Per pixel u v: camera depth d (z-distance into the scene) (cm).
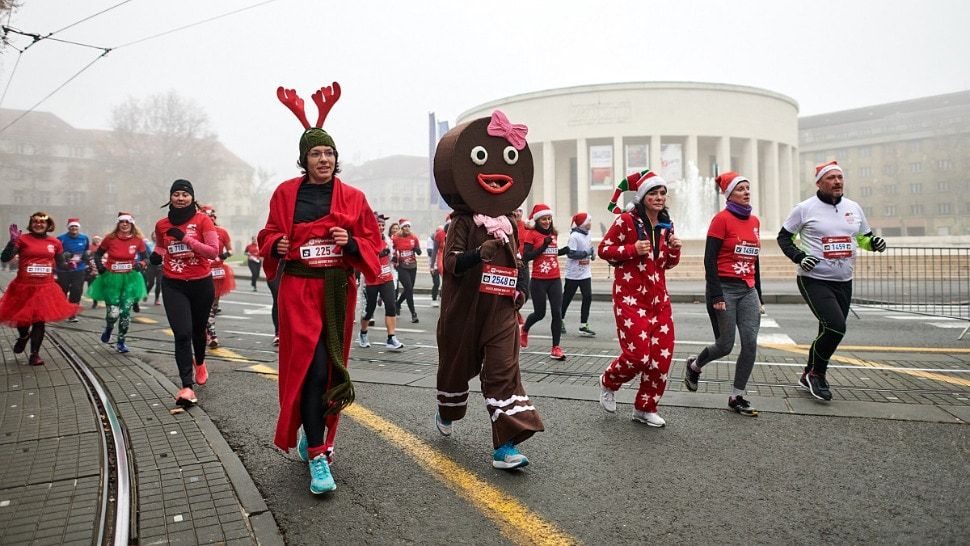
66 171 8525
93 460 396
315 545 297
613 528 312
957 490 347
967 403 522
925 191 8006
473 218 406
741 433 455
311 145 373
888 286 1462
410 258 1183
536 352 830
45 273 734
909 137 8062
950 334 951
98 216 7900
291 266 374
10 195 8150
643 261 475
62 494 345
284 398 364
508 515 327
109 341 898
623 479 374
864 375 639
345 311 380
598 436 455
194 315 579
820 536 300
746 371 505
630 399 557
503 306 407
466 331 411
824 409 510
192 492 349
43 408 519
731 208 525
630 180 489
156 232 571
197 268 569
